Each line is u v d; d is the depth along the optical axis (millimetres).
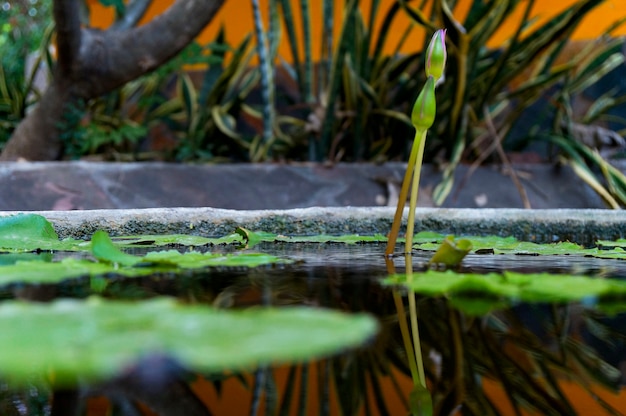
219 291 1174
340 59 3098
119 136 3541
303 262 1438
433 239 1824
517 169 3162
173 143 4273
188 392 770
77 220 1816
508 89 3732
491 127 3023
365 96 3299
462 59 2729
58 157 3336
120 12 3363
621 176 3004
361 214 1975
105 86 3152
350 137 3479
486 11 2561
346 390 814
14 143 3283
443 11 2551
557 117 3412
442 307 1138
